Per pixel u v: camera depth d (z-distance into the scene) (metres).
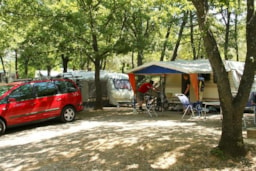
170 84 15.75
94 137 7.97
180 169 5.44
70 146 7.34
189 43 25.42
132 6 14.83
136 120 11.58
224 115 5.94
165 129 8.71
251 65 5.65
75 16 13.48
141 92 14.17
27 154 7.07
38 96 10.99
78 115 13.98
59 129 10.41
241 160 5.68
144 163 5.75
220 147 5.95
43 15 13.71
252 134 7.29
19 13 13.55
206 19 5.71
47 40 14.34
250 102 9.88
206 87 14.41
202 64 14.27
